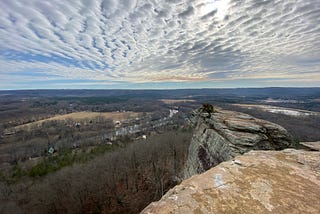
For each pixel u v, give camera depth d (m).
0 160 72.50
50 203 43.38
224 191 7.19
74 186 45.91
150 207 6.56
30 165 62.91
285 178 8.29
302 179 8.27
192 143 29.36
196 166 24.17
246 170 8.91
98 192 47.06
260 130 17.69
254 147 16.30
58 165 57.25
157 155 56.22
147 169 52.81
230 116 22.86
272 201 6.71
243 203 6.55
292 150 11.84
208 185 7.58
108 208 44.22
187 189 7.34
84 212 43.72
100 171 50.88
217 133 20.88
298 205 6.56
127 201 44.81
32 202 43.28
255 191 7.24
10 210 40.00
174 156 51.62
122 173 52.72
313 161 10.09
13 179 52.03
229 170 8.91
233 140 17.23
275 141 17.06
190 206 6.32
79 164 53.84
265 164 9.59
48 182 46.97
